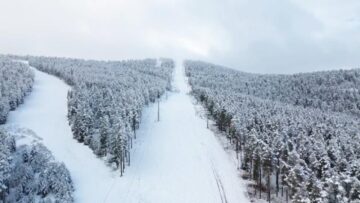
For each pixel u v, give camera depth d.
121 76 175.62
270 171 71.00
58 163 77.56
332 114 149.38
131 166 86.56
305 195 55.88
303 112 129.88
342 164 63.44
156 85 166.38
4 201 64.88
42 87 157.75
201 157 93.00
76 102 108.75
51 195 68.31
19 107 125.94
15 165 74.38
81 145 94.38
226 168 86.56
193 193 75.06
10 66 163.12
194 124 120.56
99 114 101.31
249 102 138.12
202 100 156.38
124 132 82.69
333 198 50.38
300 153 70.81
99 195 73.31
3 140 77.81
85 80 147.75
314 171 63.94
